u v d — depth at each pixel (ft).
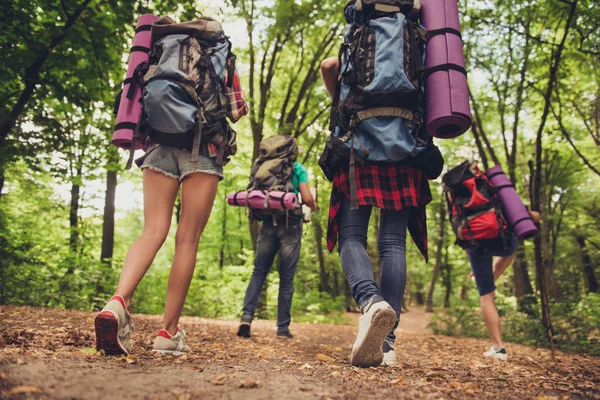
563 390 6.49
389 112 7.49
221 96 7.72
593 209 54.54
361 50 7.75
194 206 7.78
